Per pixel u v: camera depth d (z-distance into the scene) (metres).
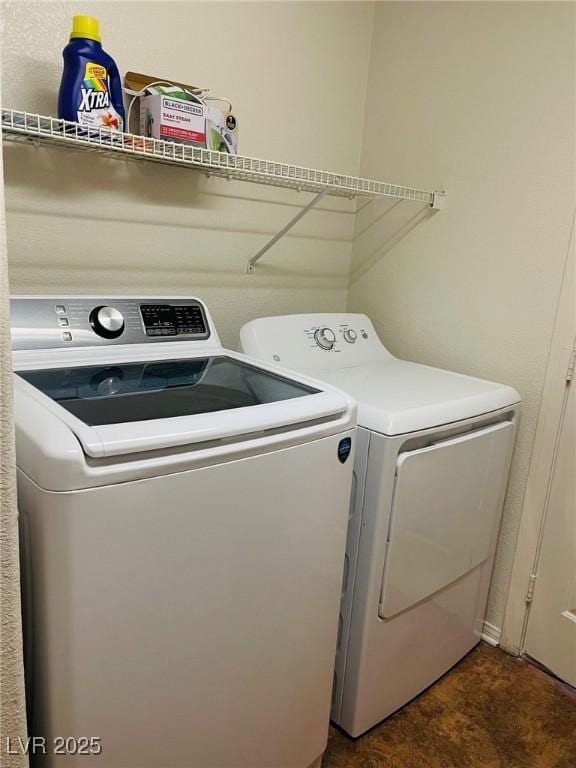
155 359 1.42
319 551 1.26
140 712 1.00
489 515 1.79
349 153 2.22
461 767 1.53
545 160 1.70
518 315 1.82
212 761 1.15
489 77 1.80
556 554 1.82
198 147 1.49
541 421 1.80
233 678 1.14
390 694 1.65
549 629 1.86
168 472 0.93
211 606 1.06
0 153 0.68
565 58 1.62
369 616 1.49
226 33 1.73
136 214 1.67
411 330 2.16
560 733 1.65
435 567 1.62
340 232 2.28
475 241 1.91
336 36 2.05
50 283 1.54
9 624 0.78
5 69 1.34
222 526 1.03
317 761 1.47
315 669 1.35
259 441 1.05
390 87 2.12
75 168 1.53
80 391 1.14
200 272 1.87
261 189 1.96
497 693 1.79
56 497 0.83
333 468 1.23
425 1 1.95
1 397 0.72
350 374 1.81
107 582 0.90
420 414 1.44
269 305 2.10
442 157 1.97
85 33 1.29
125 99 1.50
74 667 0.90
